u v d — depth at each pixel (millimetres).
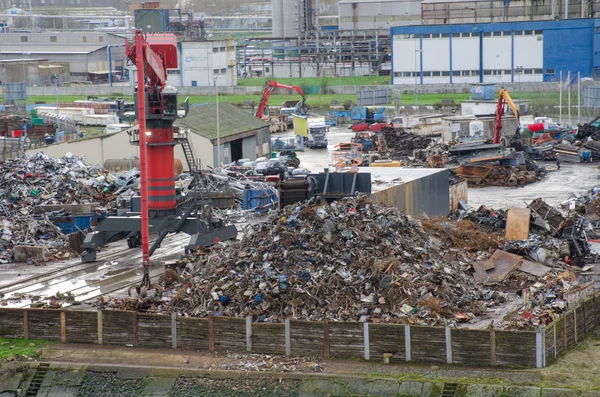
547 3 171750
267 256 43469
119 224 57250
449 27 171250
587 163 98500
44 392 37719
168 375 37156
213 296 41344
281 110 140125
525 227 56031
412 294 40969
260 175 81125
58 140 111688
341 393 35219
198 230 55719
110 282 50188
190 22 192625
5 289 49062
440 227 54531
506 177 85750
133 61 53344
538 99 140000
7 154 92688
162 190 56344
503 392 33969
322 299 40562
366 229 45156
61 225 61219
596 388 33625
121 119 136000
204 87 168000
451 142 93125
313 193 57562
